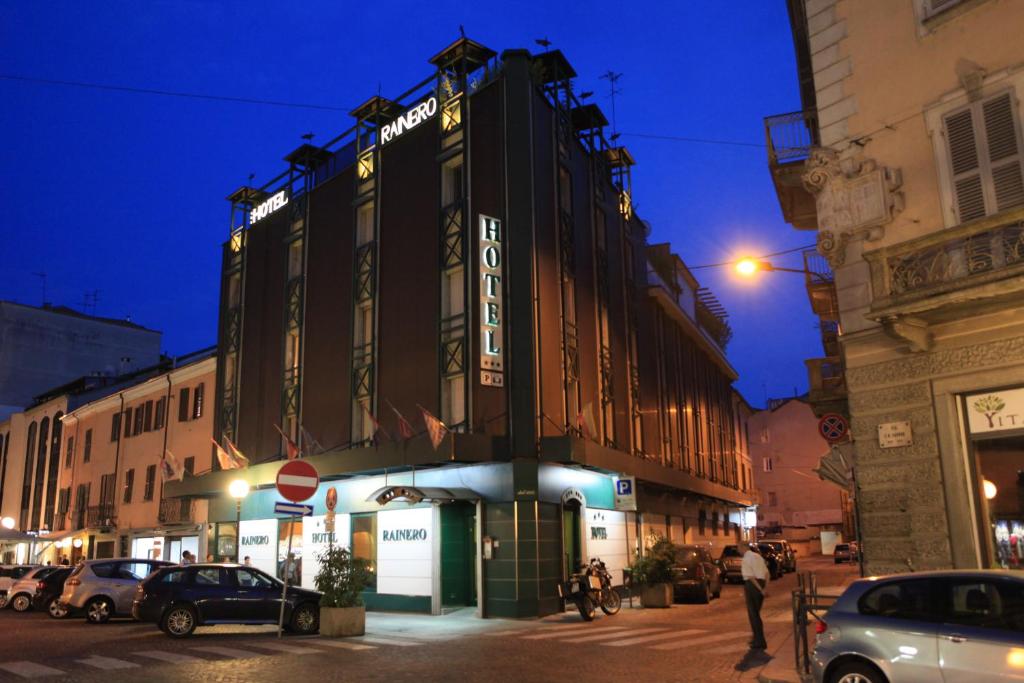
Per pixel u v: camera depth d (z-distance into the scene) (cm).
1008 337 1081
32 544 4541
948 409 1126
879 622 805
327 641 1536
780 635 1516
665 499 3169
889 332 1147
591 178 2705
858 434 1218
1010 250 1046
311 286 2725
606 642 1466
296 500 1595
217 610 1639
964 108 1173
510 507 2020
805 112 1540
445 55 2423
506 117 2256
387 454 2141
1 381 5284
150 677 1094
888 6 1281
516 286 2155
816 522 6212
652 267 3419
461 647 1423
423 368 2258
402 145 2491
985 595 762
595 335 2553
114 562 2056
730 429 4631
